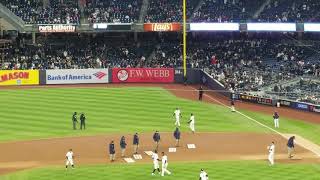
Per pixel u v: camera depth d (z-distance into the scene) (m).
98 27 95.81
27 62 95.25
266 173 47.66
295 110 76.12
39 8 98.94
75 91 85.06
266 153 54.53
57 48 100.00
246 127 65.19
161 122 66.06
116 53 99.69
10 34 100.69
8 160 51.59
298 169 49.06
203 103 77.88
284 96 81.81
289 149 52.84
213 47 101.00
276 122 65.56
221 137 60.38
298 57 96.69
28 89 86.81
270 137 60.94
